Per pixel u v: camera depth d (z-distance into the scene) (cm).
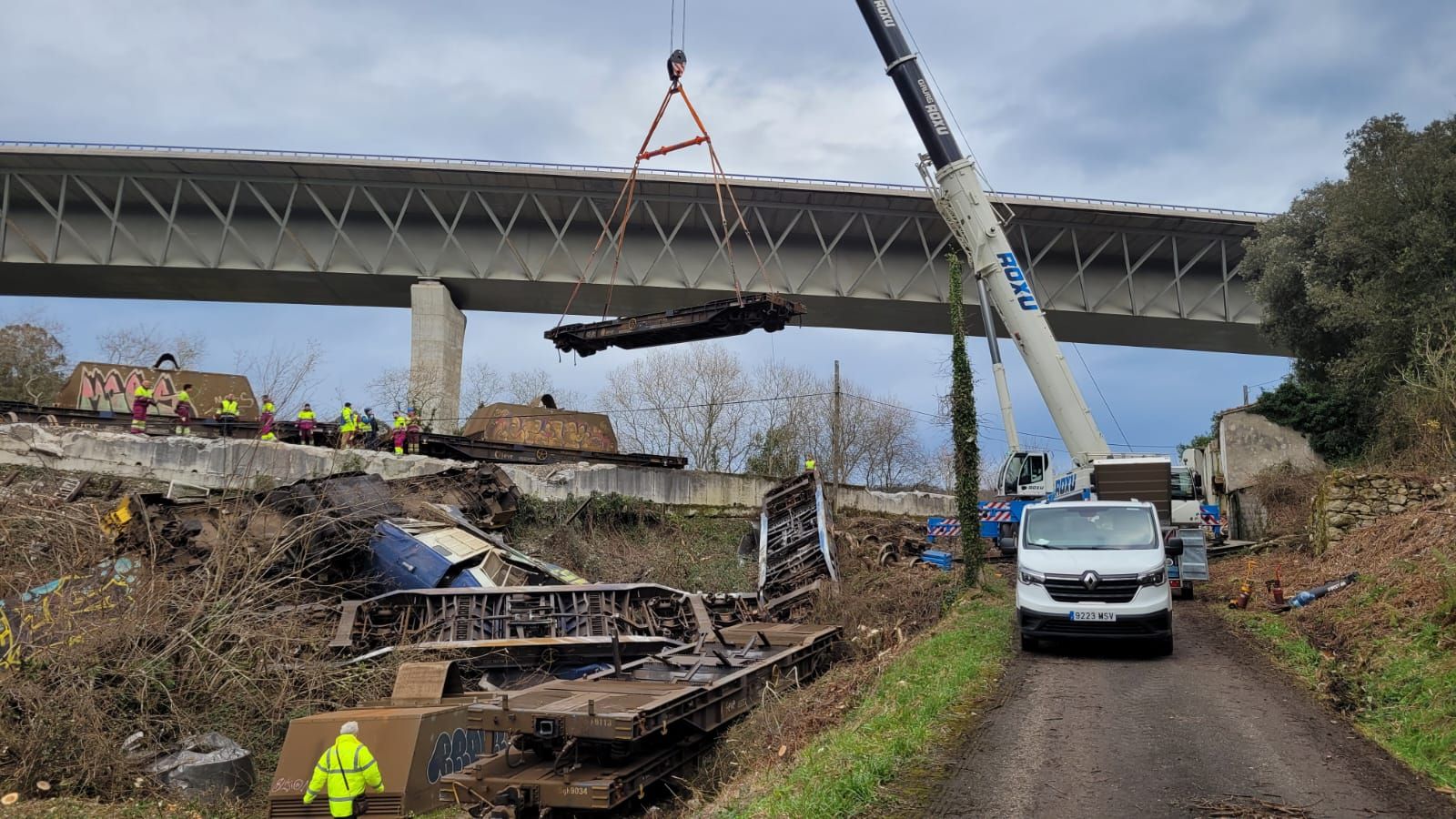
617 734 893
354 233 4681
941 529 2892
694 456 5100
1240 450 3156
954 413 1983
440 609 1698
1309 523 2336
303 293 5000
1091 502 1406
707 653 1394
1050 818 651
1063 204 4388
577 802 888
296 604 1598
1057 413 2080
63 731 1134
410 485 2419
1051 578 1258
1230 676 1118
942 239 4744
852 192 4372
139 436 2628
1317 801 679
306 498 1822
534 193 4450
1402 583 1363
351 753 989
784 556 2634
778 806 693
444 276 4669
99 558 1517
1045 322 2125
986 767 772
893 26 2255
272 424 2819
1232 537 3106
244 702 1300
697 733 1099
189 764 1123
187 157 4253
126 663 1254
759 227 4712
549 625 1698
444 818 1005
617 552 2861
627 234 4722
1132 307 4766
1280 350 4325
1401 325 2500
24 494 1599
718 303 2284
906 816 663
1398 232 2567
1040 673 1154
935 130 2214
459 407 4762
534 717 916
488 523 2505
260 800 1144
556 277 4697
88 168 4362
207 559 1575
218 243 4625
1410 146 2620
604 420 3609
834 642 1727
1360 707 945
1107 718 927
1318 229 2939
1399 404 2472
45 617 1259
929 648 1295
